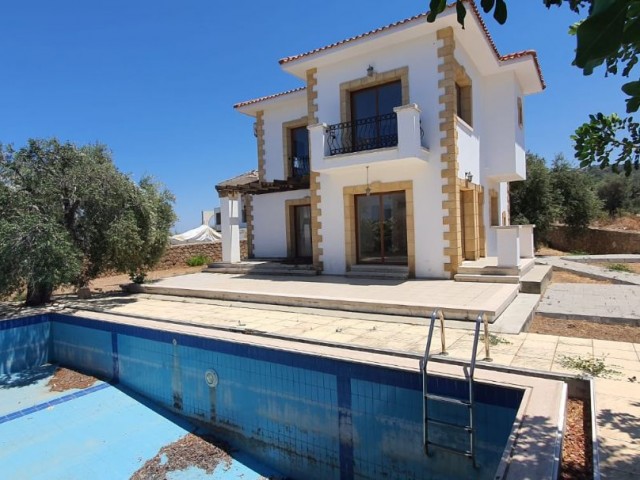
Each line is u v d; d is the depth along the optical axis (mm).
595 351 5645
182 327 7840
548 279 12031
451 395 4508
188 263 21672
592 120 3266
